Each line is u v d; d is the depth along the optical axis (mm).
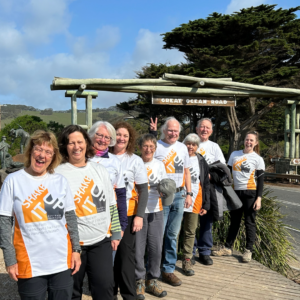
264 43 19078
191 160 4102
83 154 2514
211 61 19469
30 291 2084
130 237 3068
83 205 2428
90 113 6660
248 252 4449
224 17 19391
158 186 3342
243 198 4566
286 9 19828
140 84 7301
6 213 2092
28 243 2090
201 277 3916
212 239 4559
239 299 3381
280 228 5695
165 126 3859
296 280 4871
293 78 19203
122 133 3150
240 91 8430
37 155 2139
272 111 24641
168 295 3441
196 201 4004
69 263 2221
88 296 3465
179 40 21000
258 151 4789
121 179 2881
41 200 2137
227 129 26422
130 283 3021
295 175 14516
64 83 6258
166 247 3742
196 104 7992
